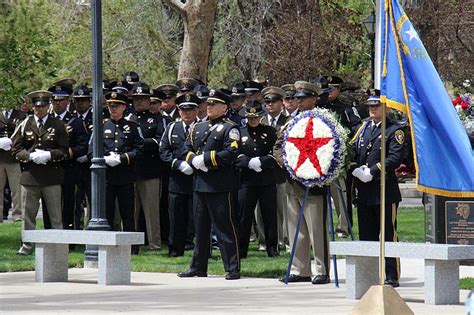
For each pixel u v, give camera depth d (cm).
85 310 2420
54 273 3131
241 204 3719
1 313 2364
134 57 7638
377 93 2941
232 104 3972
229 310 2419
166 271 3425
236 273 3172
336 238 4162
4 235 4478
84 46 7644
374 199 2944
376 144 2933
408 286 2978
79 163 3969
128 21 7719
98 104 3616
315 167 2952
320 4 8019
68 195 3972
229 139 3153
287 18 7706
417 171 2483
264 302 2591
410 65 2484
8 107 4328
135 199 4038
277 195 3959
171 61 7419
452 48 8075
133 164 3816
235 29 7681
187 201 3741
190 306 2500
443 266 2583
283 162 3022
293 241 3069
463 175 2481
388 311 2216
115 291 2855
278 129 3756
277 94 3772
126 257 3055
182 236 3747
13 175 5053
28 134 3797
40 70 4372
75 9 7775
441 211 3356
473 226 3319
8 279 3197
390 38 2483
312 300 2639
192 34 5409
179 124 3678
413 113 2483
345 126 3712
